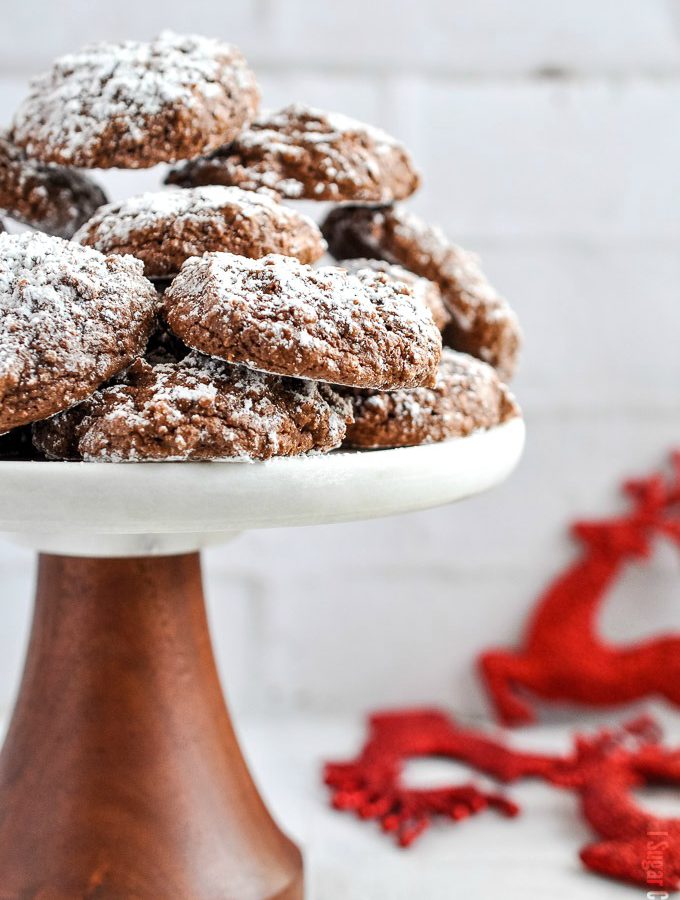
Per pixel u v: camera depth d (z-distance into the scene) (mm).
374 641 640
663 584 632
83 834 419
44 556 435
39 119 428
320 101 604
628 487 627
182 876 421
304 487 368
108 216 414
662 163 615
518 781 564
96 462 368
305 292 377
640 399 626
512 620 639
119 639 425
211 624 634
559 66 608
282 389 383
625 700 618
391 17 601
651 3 606
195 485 362
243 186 430
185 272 386
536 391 625
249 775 453
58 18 592
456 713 645
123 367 380
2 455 399
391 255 460
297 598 635
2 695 631
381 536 632
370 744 583
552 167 614
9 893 417
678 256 619
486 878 486
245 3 596
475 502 631
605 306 622
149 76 417
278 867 441
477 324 458
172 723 428
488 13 603
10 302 373
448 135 609
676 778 546
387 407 413
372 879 485
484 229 616
